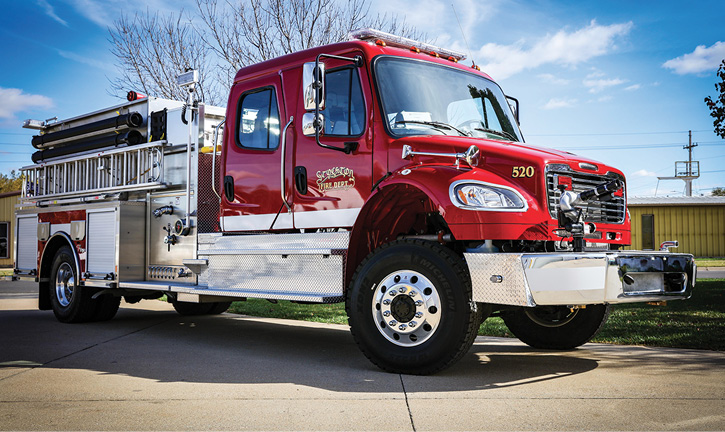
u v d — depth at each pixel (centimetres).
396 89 518
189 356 560
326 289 513
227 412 366
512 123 600
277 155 574
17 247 906
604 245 497
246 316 893
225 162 623
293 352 581
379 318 472
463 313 435
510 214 430
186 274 666
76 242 788
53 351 589
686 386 425
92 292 790
